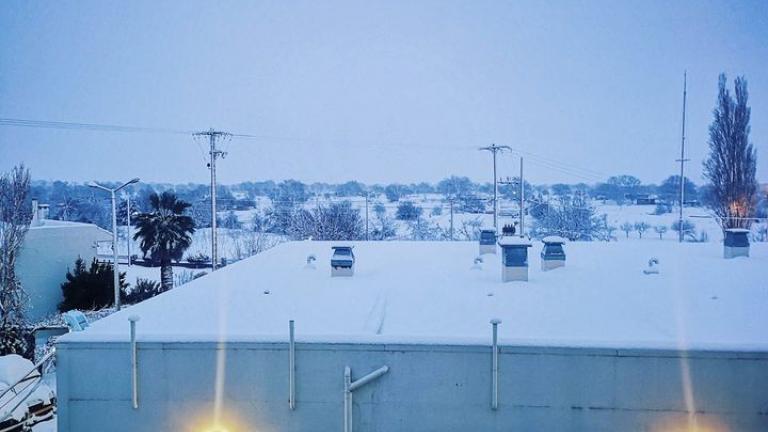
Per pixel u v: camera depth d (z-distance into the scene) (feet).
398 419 31.91
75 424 32.45
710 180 127.44
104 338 32.40
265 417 32.17
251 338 32.14
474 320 36.09
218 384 32.27
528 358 31.45
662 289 44.50
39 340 93.66
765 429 30.35
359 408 32.04
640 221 196.24
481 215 236.84
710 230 175.01
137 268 161.27
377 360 31.91
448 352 31.73
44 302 110.63
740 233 59.11
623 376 31.04
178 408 32.35
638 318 36.06
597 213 205.46
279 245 74.74
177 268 161.99
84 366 32.40
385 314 37.50
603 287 45.47
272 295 43.37
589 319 35.96
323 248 71.05
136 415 32.42
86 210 263.90
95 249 122.62
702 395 30.66
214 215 118.52
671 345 30.83
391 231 199.82
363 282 48.34
